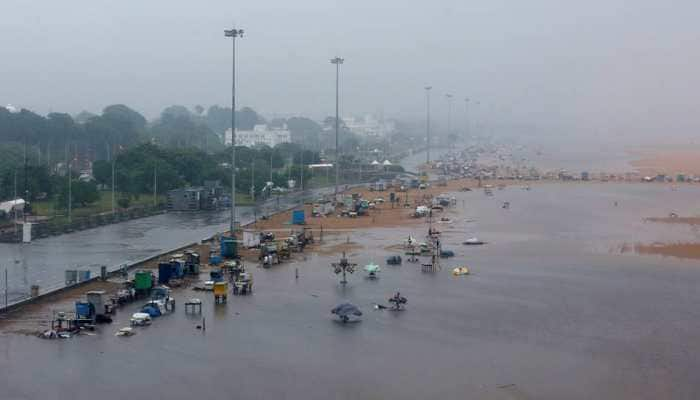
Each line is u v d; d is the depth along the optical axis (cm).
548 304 8319
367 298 8631
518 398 5588
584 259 11050
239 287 8906
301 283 9475
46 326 7444
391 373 6131
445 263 10788
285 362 6406
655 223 15125
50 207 17675
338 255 11538
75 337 7088
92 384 5884
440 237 13300
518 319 7706
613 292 8881
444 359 6462
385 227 14825
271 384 5900
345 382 5938
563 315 7850
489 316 7831
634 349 6694
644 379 5956
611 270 10206
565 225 14888
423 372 6147
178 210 18588
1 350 6694
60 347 6781
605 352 6619
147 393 5716
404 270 10306
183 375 6091
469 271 10169
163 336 7131
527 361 6400
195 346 6831
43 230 14412
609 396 5612
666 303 8338
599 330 7294
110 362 6388
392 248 12169
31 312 8000
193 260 10106
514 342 6931
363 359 6475
